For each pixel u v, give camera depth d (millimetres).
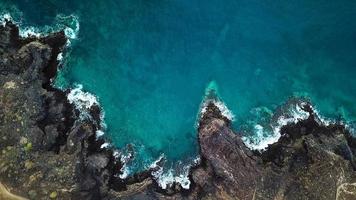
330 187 41656
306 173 42031
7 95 39719
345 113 45906
